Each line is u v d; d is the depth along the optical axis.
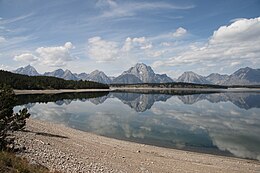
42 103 91.50
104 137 34.22
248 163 24.47
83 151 22.00
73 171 15.23
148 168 19.94
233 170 21.77
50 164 15.38
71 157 18.36
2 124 16.70
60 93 162.50
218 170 21.41
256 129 44.50
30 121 36.38
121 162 20.58
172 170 20.27
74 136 30.91
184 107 86.62
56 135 28.30
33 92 151.62
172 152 27.61
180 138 36.91
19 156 14.76
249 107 87.50
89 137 32.25
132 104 97.81
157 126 47.12
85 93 175.62
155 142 34.12
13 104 17.42
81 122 51.03
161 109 79.38
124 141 32.41
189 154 27.08
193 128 45.22
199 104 100.31
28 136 22.11
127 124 49.16
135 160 22.09
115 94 179.12
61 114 62.91
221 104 100.50
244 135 39.19
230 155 28.03
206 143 33.94
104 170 16.94
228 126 47.53
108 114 65.06
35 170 12.47
